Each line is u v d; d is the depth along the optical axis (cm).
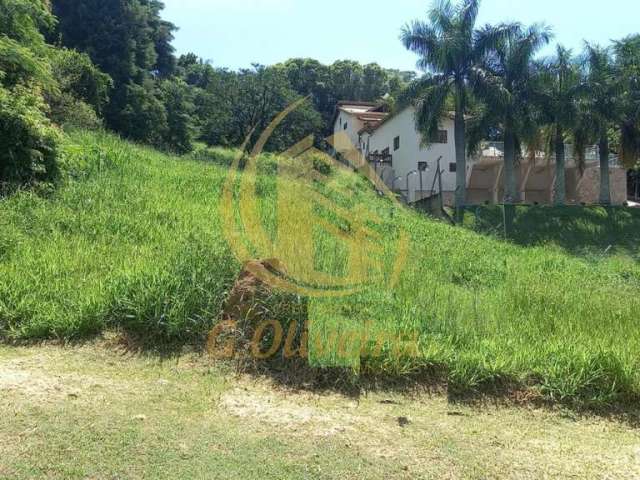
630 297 750
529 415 393
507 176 2511
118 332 446
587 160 3247
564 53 2508
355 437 332
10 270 514
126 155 1144
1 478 262
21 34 1298
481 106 2448
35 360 402
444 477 296
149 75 3450
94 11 3181
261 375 410
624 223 2397
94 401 348
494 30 2289
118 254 596
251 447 310
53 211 728
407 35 2319
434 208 2364
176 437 313
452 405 397
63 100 1539
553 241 2169
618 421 396
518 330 545
